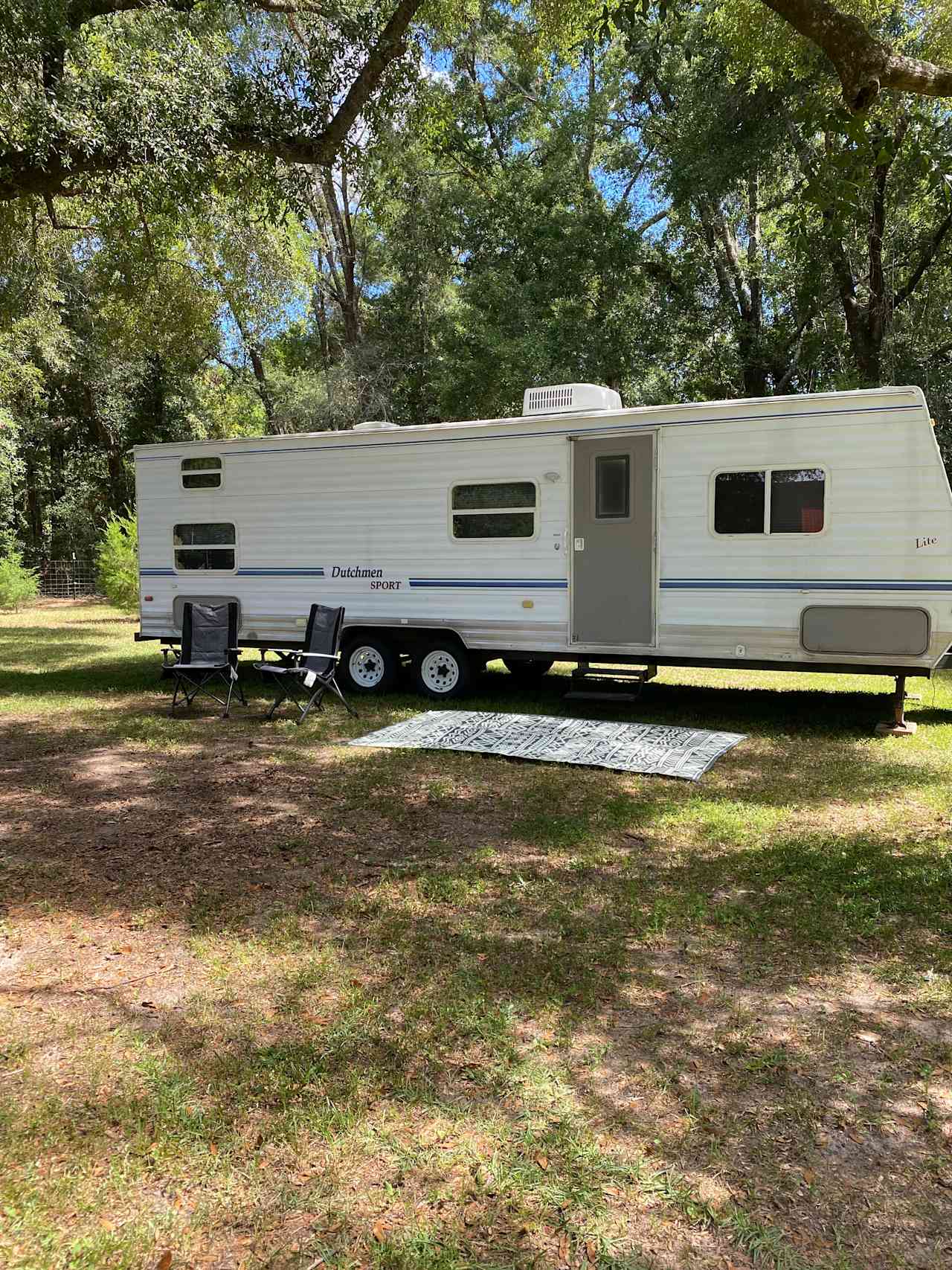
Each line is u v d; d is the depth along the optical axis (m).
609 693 8.27
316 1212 2.26
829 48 4.77
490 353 18.62
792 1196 2.32
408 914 4.05
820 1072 2.85
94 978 3.49
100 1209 2.27
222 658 9.01
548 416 8.39
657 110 19.59
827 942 3.73
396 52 8.09
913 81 4.82
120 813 5.54
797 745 7.14
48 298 16.25
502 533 8.59
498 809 5.55
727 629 7.76
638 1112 2.65
